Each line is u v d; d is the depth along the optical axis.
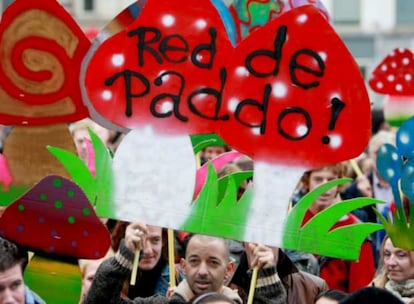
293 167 9.03
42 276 8.85
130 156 9.05
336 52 8.97
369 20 39.38
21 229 8.77
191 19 9.03
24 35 9.06
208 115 9.06
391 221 9.75
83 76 9.07
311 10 8.98
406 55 13.83
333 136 9.01
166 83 9.05
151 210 9.04
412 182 9.50
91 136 9.01
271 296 9.96
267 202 9.02
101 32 9.03
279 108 9.03
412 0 39.78
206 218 9.02
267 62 9.02
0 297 8.48
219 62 9.05
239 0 10.08
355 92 8.97
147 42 9.04
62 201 8.76
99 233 8.76
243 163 13.49
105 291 9.62
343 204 8.92
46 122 9.10
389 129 19.33
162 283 11.37
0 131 16.73
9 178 9.11
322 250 8.96
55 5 9.03
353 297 7.57
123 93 9.05
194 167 9.05
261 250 9.96
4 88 9.07
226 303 8.98
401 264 11.07
